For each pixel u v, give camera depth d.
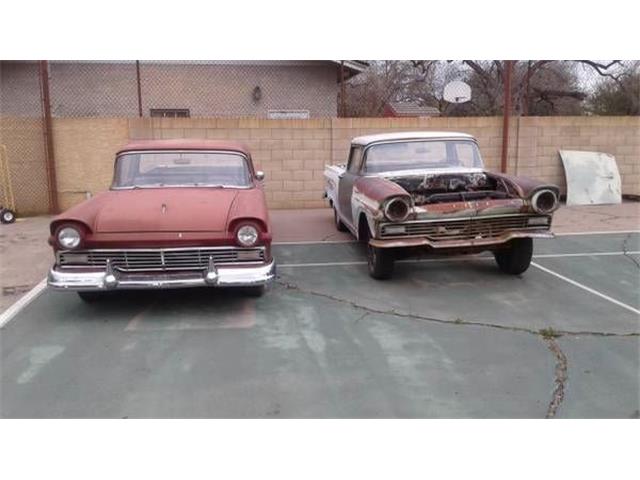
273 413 3.53
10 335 4.84
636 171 12.65
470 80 19.17
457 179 6.91
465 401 3.66
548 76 19.41
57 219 4.93
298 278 6.55
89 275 4.94
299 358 4.33
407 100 19.50
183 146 6.46
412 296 5.86
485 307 5.49
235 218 5.05
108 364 4.25
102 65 15.35
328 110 16.22
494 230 5.93
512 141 12.06
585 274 6.64
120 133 11.01
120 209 5.25
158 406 3.62
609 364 4.20
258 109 15.99
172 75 15.65
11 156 10.87
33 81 15.16
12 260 7.48
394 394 3.76
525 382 3.92
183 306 5.52
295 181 11.60
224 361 4.29
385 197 5.64
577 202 12.02
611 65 18.19
